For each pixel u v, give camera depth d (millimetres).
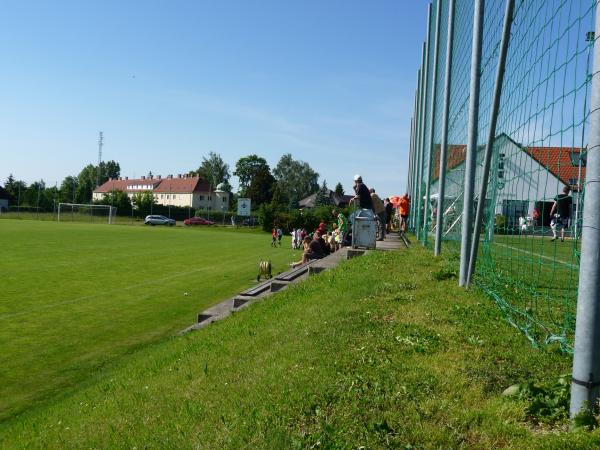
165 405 4848
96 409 5484
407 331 5785
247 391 4641
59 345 10977
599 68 3473
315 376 4602
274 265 28094
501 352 5047
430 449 3434
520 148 6508
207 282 20391
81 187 116500
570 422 3555
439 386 4277
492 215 8250
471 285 8148
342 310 7020
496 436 3521
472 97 8297
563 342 5090
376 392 4184
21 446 5043
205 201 131750
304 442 3582
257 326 7625
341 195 144625
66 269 22453
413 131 30750
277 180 143250
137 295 17031
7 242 34188
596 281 3545
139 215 93750
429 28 22391
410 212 33594
